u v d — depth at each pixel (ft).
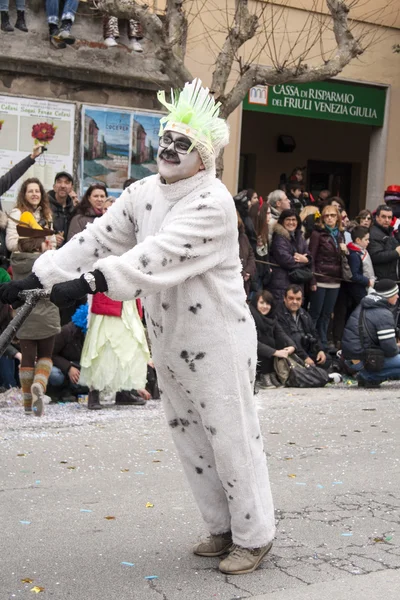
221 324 14.49
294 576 15.46
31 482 21.06
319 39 53.67
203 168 14.34
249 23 39.01
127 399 31.24
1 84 41.57
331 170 71.31
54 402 31.60
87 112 43.52
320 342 39.04
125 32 44.52
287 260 38.42
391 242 42.45
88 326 29.55
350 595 14.64
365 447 25.77
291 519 18.84
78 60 43.04
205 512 15.99
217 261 14.30
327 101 56.54
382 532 18.10
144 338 29.78
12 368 31.96
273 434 27.22
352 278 41.16
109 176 44.65
